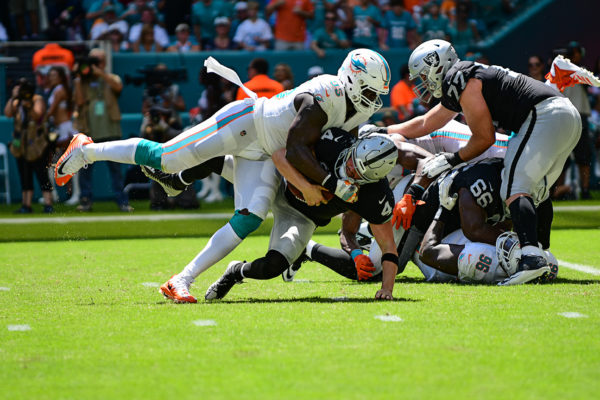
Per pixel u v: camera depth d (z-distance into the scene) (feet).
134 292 66.90
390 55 164.04
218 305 58.90
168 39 169.17
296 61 162.30
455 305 57.06
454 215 70.38
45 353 45.01
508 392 37.14
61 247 104.42
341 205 60.59
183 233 119.44
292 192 59.77
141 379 39.75
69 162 67.00
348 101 59.11
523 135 66.03
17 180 167.63
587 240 103.91
